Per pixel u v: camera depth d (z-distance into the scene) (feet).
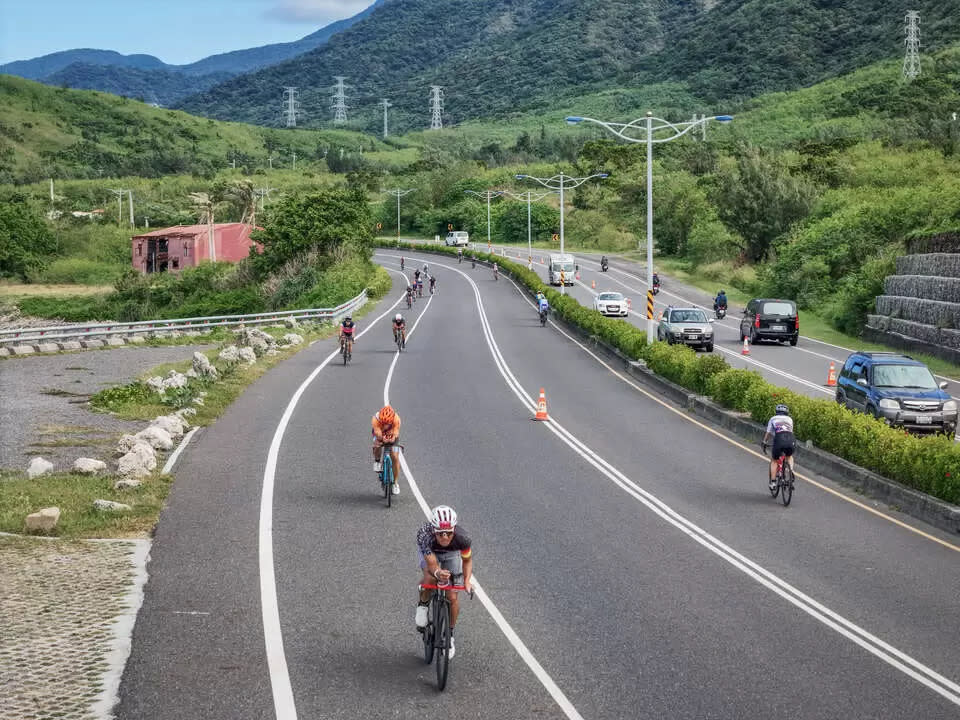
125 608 36.47
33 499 52.37
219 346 151.12
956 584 40.91
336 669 30.86
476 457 68.23
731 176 299.99
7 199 532.32
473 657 32.12
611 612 36.78
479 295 253.85
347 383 106.52
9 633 33.78
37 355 138.21
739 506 55.42
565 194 535.60
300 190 604.49
